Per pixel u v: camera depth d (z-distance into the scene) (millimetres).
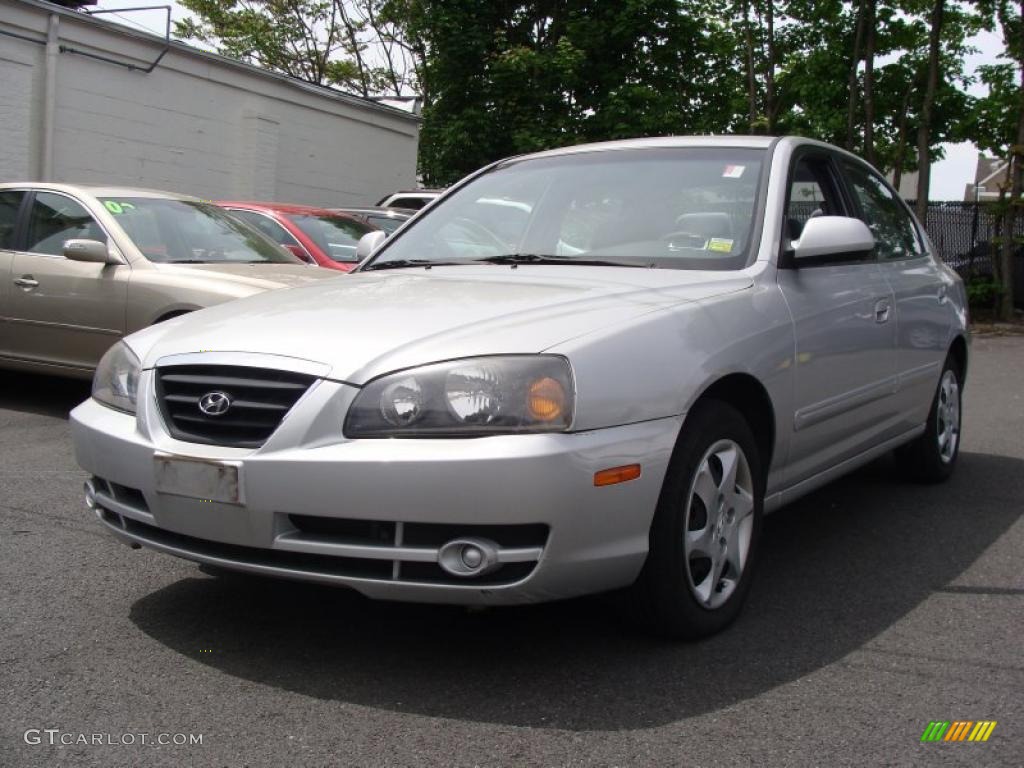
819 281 4215
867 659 3369
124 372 3521
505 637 3480
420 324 3193
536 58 23375
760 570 4316
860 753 2732
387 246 4766
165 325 3723
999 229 17891
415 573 2930
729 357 3447
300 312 3441
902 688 3146
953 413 5922
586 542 2945
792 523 5062
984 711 2998
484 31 25109
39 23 12734
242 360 3135
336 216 10422
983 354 12789
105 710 2936
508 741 2771
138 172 14391
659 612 3312
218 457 3043
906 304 4973
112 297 6988
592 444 2936
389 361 3008
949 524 5055
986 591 4074
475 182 4957
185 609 3721
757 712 2961
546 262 4152
